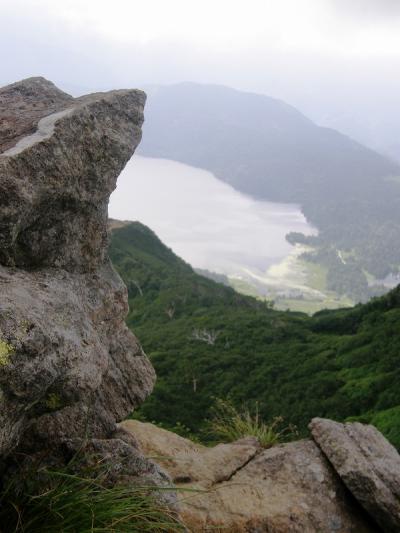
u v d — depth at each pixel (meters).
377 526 5.19
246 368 44.56
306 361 45.78
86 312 3.23
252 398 39.53
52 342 2.39
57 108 3.44
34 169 2.80
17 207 2.68
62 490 2.79
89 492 2.86
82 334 2.81
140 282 85.69
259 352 49.31
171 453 5.50
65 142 3.03
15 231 2.74
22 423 2.44
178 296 76.88
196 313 70.31
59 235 3.25
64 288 3.08
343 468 5.26
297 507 4.98
